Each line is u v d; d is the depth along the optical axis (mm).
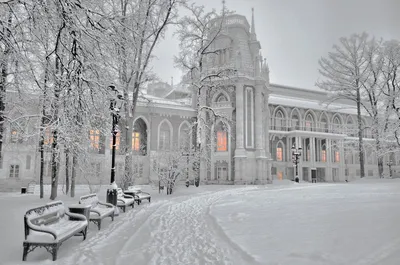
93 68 9641
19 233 7383
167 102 42969
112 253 6305
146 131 40000
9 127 14734
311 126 57031
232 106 39906
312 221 7906
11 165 31609
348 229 6480
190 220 10328
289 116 55312
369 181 34688
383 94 39344
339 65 42062
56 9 8195
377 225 6562
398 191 16500
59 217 7672
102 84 10375
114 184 12617
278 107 54438
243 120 39469
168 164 25641
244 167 38031
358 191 17766
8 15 9672
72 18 8336
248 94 40406
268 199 15297
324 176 53656
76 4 8281
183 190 26984
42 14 8500
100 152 34406
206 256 5730
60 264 5551
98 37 9172
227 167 39125
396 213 7879
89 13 8867
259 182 38438
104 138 34469
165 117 40844
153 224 9664
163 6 27016
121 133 35188
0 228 7504
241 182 37562
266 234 6895
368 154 58906
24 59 9594
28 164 32312
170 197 21438
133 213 12883
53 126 10734
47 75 11023
